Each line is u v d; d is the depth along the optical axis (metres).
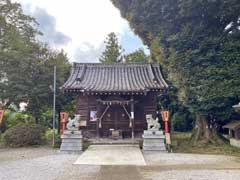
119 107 15.91
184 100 13.81
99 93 14.71
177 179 6.12
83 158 9.26
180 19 13.68
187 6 12.62
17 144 13.07
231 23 13.52
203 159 9.32
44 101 17.09
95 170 7.29
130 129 15.66
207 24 13.63
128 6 16.66
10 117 17.44
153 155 10.39
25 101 16.62
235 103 12.82
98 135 14.97
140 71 17.48
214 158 9.56
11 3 17.09
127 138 15.17
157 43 16.14
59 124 18.69
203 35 13.22
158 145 11.39
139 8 14.91
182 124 22.34
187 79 13.13
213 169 7.39
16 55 15.74
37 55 17.55
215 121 14.34
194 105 13.10
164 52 15.26
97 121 15.37
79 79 15.64
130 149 11.50
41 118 18.78
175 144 13.45
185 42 13.39
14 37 16.45
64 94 17.41
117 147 12.12
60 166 7.92
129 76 16.83
